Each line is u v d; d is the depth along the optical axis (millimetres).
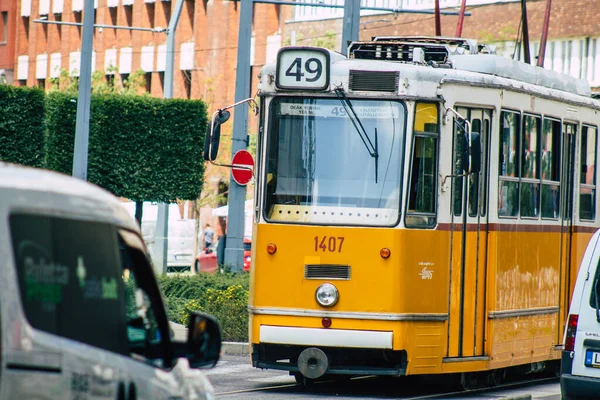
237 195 89188
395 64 51156
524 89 57625
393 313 49844
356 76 51000
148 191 113438
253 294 51156
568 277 63219
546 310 60219
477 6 185875
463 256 53094
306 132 51188
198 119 114938
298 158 51156
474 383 56469
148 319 20125
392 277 49906
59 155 113062
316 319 50125
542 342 59750
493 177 54969
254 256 51375
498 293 55094
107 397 18234
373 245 50031
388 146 50688
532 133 58875
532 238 58719
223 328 73812
